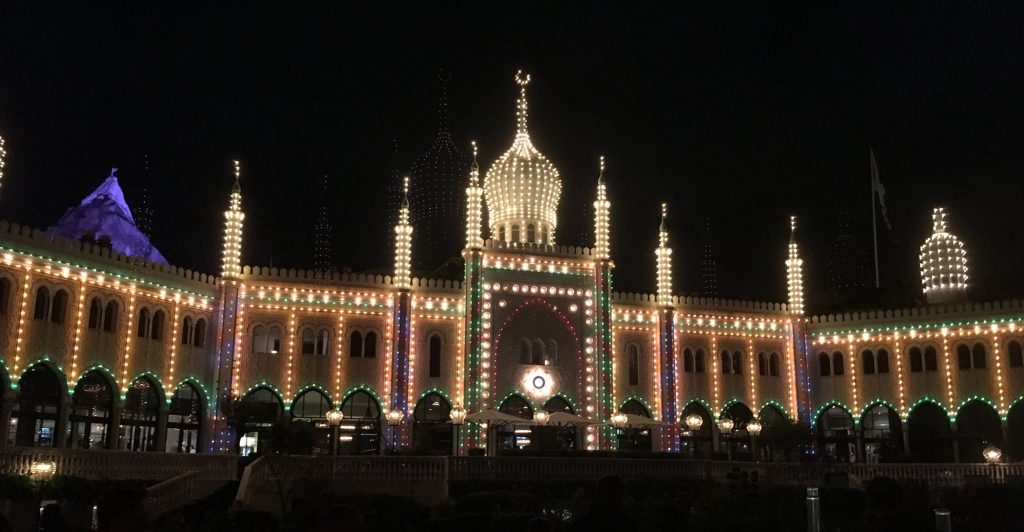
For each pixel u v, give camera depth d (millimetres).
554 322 54406
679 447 55781
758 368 59625
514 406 52938
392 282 53250
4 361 40188
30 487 30188
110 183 65312
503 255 53938
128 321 46125
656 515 13609
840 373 59906
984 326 56094
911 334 58188
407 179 55219
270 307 51125
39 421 42031
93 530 15750
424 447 45812
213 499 35094
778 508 28859
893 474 45688
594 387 54031
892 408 58000
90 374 44250
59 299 43250
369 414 51844
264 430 50031
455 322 53781
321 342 51875
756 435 55500
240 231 51531
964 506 31250
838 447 59406
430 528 18922
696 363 58406
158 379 47281
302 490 34375
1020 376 54625
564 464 38969
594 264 55625
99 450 33969
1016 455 54031
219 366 49281
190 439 48844
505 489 37562
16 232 41156
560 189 59812
